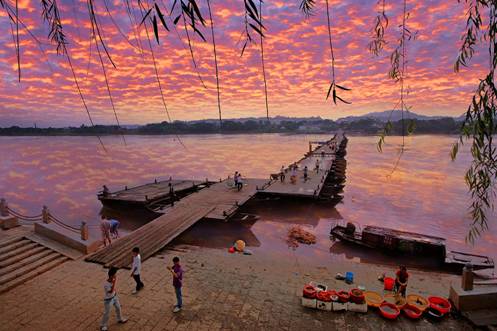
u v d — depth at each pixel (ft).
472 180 9.20
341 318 27.89
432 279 40.27
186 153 257.34
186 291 32.63
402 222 72.74
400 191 106.32
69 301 29.89
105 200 79.66
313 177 104.47
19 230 46.19
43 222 45.44
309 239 59.06
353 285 35.60
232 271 38.32
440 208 83.97
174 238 49.01
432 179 128.16
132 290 32.30
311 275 38.09
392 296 30.78
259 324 26.96
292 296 31.94
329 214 79.20
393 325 26.76
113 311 28.45
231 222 68.39
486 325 25.75
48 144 415.44
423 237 51.39
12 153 263.08
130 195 82.69
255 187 89.51
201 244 57.06
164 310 28.78
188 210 65.31
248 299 31.19
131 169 164.96
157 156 233.35
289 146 344.69
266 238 61.00
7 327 25.94
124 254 41.55
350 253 53.01
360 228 67.77
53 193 105.81
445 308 27.91
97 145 380.37
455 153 8.91
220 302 30.50
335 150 195.21
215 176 142.20
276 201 84.28
